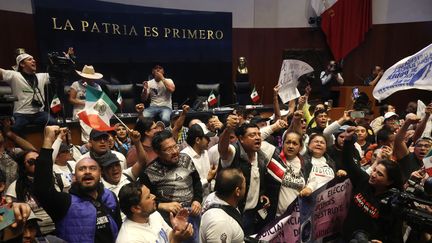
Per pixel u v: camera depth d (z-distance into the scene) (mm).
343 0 10422
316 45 10844
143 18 9008
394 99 10430
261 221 2912
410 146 4145
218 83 10086
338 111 8609
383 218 2355
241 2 10523
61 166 2920
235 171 2119
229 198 2104
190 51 9742
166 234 2076
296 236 2609
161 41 9328
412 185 2324
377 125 5992
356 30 10547
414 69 3090
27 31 7379
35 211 2393
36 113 4746
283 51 9867
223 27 10047
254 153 2939
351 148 2740
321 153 3258
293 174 2945
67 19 7629
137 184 1979
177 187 2646
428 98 9922
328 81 9438
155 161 2730
